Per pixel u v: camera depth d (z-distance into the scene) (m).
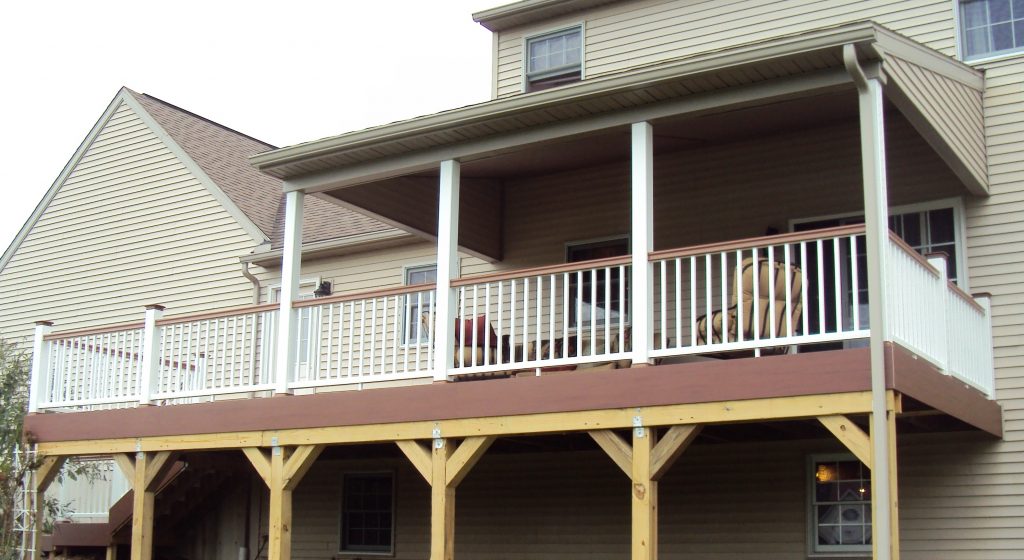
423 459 11.31
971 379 10.97
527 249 14.88
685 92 10.38
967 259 11.98
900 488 11.97
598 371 10.38
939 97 10.84
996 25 12.48
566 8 15.63
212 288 18.88
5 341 19.72
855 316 9.30
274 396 12.55
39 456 14.36
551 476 14.39
